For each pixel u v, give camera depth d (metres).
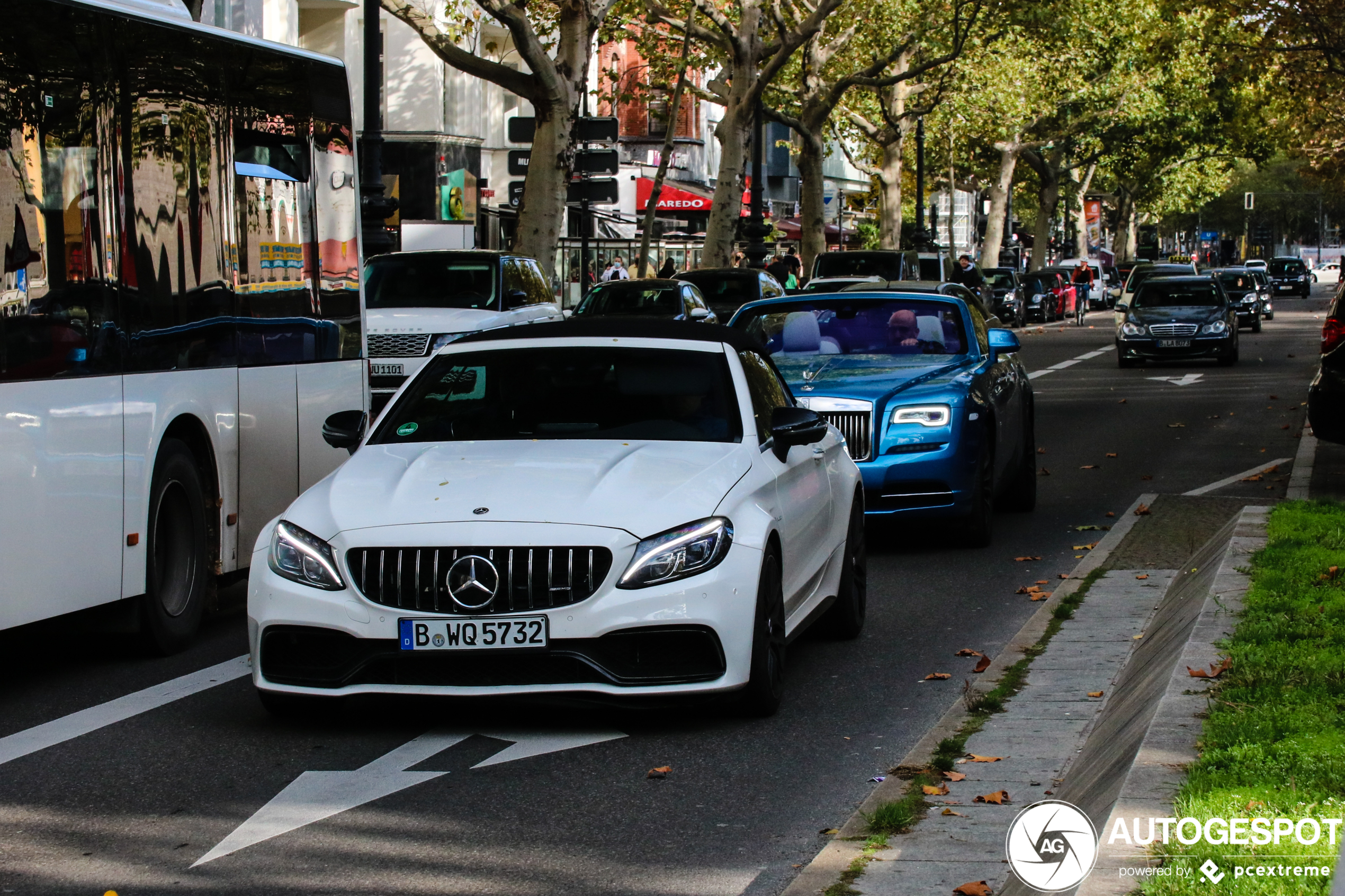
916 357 12.27
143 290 8.20
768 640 6.78
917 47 48.69
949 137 59.38
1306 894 3.73
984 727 6.58
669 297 24.88
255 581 6.54
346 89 10.92
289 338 9.95
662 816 5.52
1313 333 46.22
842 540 8.35
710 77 59.31
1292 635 6.77
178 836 5.32
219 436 8.99
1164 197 98.00
